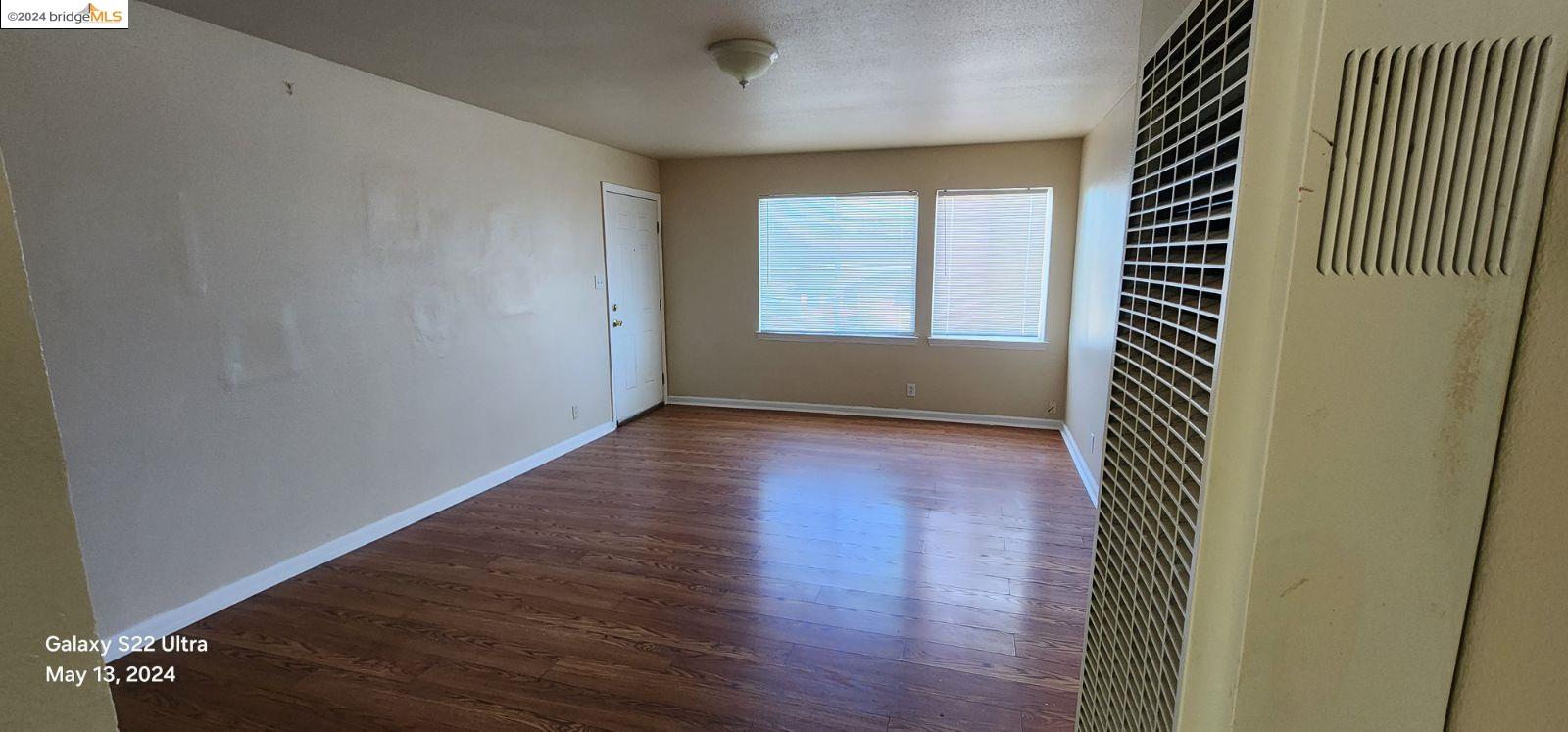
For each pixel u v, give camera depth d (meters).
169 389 2.26
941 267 5.12
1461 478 0.51
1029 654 2.14
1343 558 0.53
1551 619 0.51
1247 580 0.56
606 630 2.28
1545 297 0.47
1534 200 0.46
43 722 0.46
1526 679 0.52
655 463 4.23
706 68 2.87
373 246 3.00
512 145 3.85
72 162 2.00
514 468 3.96
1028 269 4.98
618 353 5.09
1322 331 0.51
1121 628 0.86
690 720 1.84
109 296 2.10
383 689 1.98
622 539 3.05
